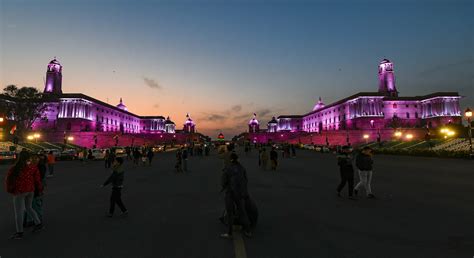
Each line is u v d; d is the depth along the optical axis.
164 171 20.86
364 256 4.79
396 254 4.87
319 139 89.12
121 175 7.59
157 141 106.88
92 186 13.31
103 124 105.38
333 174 17.88
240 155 46.88
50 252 5.02
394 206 8.58
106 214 7.78
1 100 64.50
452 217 7.26
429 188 11.98
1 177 17.80
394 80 107.38
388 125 97.38
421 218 7.17
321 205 8.77
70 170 22.06
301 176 16.81
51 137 78.00
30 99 68.19
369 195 9.95
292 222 6.88
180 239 5.68
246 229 5.79
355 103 96.38
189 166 25.58
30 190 5.93
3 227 6.64
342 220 7.04
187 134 135.00
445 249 5.09
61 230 6.31
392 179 14.92
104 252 5.01
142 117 150.50
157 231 6.21
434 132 77.62
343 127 103.19
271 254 4.87
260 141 125.69
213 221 7.02
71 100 88.19
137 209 8.37
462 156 29.20
